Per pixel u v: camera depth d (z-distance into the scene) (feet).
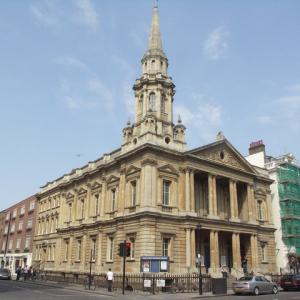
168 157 136.56
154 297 89.51
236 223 147.13
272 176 197.57
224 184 163.73
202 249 144.36
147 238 120.98
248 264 153.69
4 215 291.79
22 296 83.10
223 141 154.51
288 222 187.01
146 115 141.59
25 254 233.96
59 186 196.65
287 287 120.98
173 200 132.98
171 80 163.22
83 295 92.17
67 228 176.24
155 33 173.27
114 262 134.72
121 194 139.44
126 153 139.54
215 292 101.86
